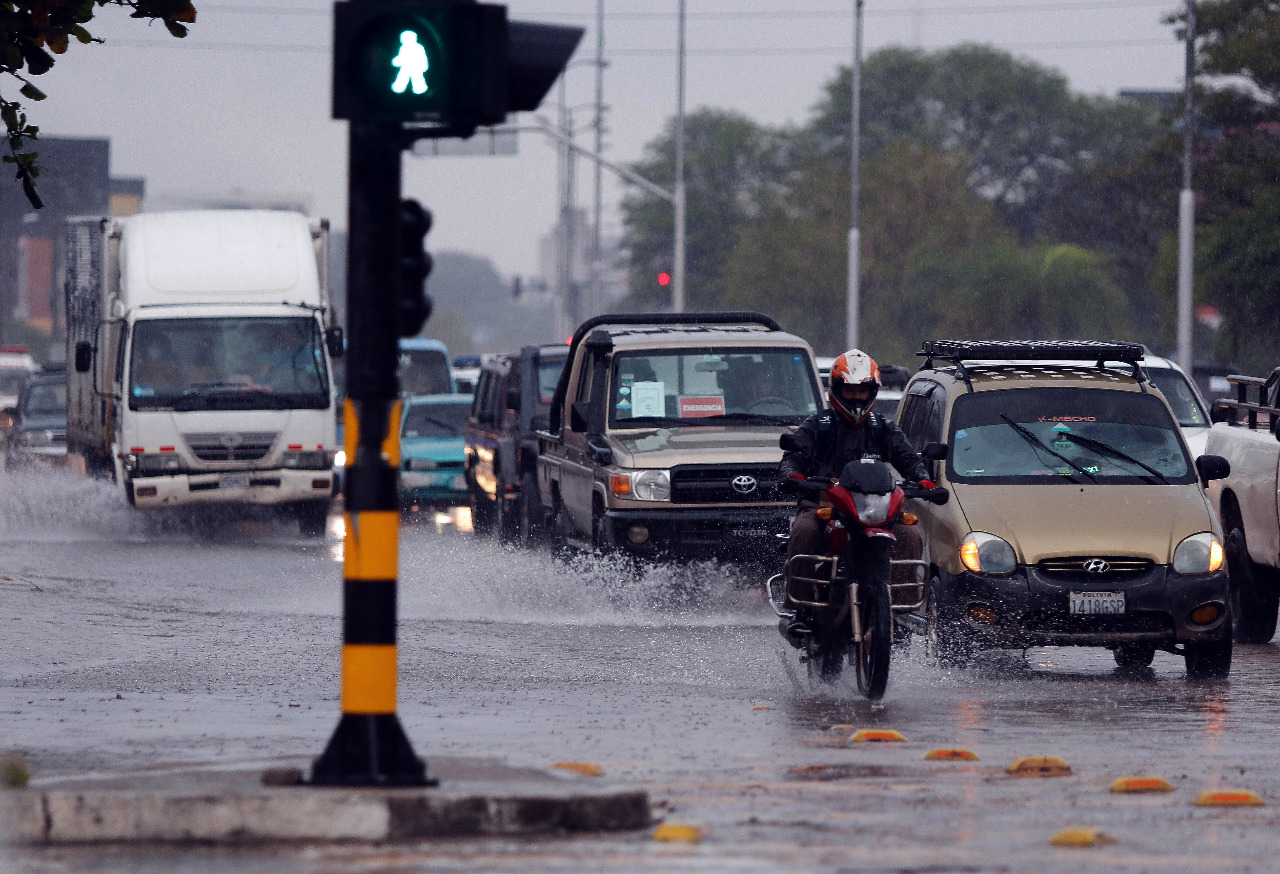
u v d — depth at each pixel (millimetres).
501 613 52562
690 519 54062
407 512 98938
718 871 19188
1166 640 40188
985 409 44219
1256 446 48562
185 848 20562
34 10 32812
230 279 80938
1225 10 169500
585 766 25438
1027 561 40406
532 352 72312
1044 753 28484
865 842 20781
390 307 22953
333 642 44250
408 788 21922
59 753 27359
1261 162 171750
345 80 22609
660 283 175125
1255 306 168625
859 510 34844
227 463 78875
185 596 55312
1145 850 20422
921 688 38094
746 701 35281
